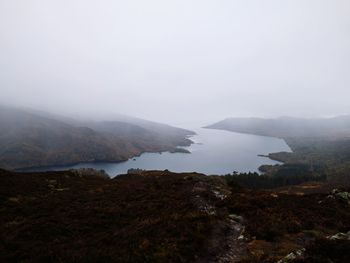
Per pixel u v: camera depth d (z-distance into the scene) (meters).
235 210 23.58
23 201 26.44
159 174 51.41
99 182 41.59
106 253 14.09
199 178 36.91
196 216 19.91
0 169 37.69
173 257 13.90
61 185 36.38
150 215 21.59
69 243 16.17
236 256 15.19
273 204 24.86
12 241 16.25
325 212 23.72
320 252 13.41
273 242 16.80
